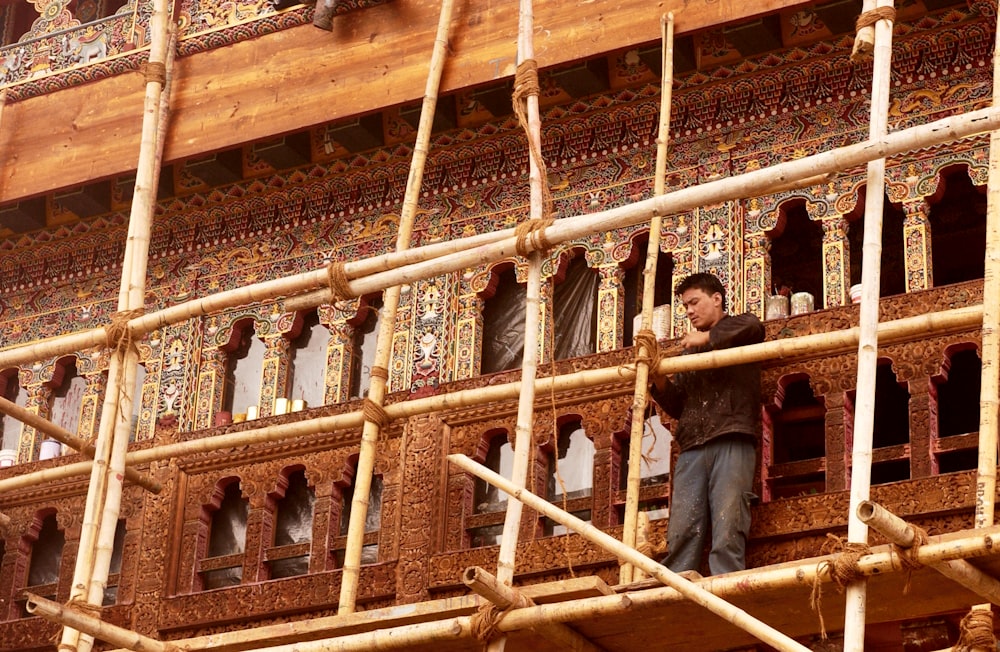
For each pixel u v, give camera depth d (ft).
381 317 40.19
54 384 46.09
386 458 40.01
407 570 38.42
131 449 43.32
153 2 41.68
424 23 39.17
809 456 44.27
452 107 42.93
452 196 42.78
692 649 32.22
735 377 35.22
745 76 40.40
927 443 34.63
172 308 36.73
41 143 42.37
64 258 46.83
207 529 41.75
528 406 32.94
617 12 37.35
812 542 34.60
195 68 41.24
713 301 36.19
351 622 32.09
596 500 37.37
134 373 37.27
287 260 44.14
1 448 46.55
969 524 33.45
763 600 29.78
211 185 45.34
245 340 44.21
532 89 35.91
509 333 41.45
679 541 34.60
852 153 29.91
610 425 37.93
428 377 41.19
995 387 30.99
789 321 36.76
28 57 44.11
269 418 41.81
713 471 34.76
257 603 39.68
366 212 43.70
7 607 42.93
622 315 40.11
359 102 39.11
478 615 30.50
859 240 43.21
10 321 46.93
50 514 43.88
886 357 35.68
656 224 36.73
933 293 35.76
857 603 27.94
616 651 32.30
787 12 38.52
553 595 30.71
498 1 38.52
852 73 39.52
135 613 40.93
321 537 39.99
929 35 38.93
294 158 43.91
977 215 44.52
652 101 41.16
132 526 42.11
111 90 42.11
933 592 29.60
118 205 46.09
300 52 40.24
